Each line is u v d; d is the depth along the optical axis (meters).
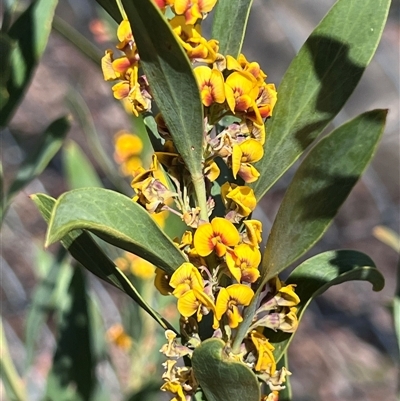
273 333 0.21
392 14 0.94
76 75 1.22
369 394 0.79
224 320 0.19
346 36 0.19
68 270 0.44
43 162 0.36
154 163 0.19
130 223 0.17
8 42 0.30
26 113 1.20
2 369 0.42
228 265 0.17
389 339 0.84
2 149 0.99
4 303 0.97
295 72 0.20
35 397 0.74
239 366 0.17
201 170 0.18
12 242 1.03
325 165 0.17
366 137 0.16
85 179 0.47
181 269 0.18
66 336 0.39
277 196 0.98
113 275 0.20
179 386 0.19
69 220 0.16
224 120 0.22
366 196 0.98
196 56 0.17
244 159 0.18
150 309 0.20
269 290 0.20
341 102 0.19
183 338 0.20
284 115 0.20
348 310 0.89
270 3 0.92
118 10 0.20
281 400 0.25
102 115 1.14
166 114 0.17
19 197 1.09
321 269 0.21
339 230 0.96
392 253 0.93
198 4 0.17
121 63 0.18
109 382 0.66
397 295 0.28
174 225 0.39
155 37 0.16
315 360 0.84
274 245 0.18
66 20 1.12
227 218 0.18
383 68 0.92
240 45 0.20
